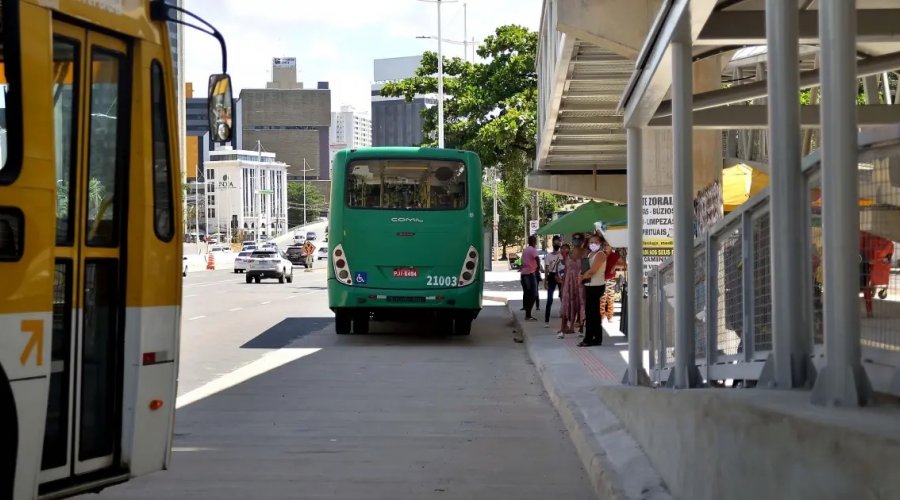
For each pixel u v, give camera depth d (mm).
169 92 6621
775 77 6047
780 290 6059
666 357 12008
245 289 46500
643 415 8578
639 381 12016
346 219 20750
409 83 50719
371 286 20672
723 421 5637
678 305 8977
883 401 4980
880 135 5031
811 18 10703
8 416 5230
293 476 8656
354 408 12586
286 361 17891
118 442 6176
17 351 5254
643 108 11203
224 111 6445
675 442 7027
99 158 6082
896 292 5008
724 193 18016
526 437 10633
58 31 5734
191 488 8172
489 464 9234
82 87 5902
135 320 6242
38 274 5387
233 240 171125
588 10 16594
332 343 21266
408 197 20812
